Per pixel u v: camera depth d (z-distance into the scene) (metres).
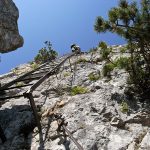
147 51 11.80
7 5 14.76
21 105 13.20
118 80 13.50
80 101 12.09
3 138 10.45
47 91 14.69
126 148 8.77
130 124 9.91
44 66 18.25
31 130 10.82
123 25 10.88
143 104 10.84
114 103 11.36
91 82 14.54
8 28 14.23
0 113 12.81
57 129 10.26
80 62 19.86
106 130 9.71
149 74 11.28
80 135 9.63
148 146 8.58
